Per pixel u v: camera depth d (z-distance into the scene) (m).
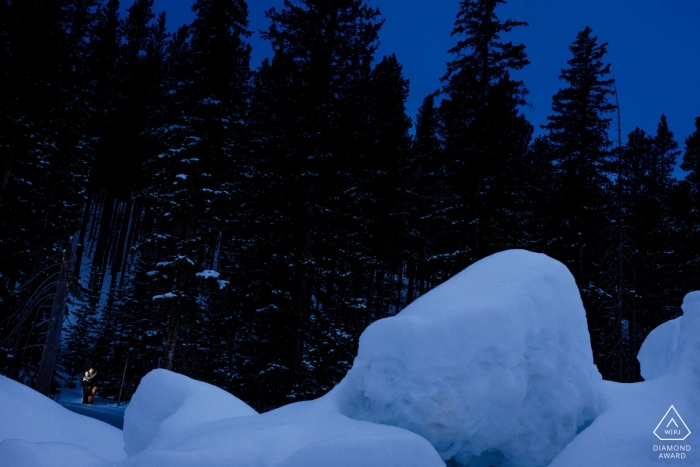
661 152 47.38
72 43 24.22
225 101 17.86
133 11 42.66
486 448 3.97
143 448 5.47
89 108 24.52
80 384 23.73
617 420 4.27
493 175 20.58
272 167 18.38
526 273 4.42
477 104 21.47
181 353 16.81
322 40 19.06
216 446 3.45
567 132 23.94
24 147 18.22
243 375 16.08
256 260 17.55
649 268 21.94
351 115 18.62
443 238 20.94
